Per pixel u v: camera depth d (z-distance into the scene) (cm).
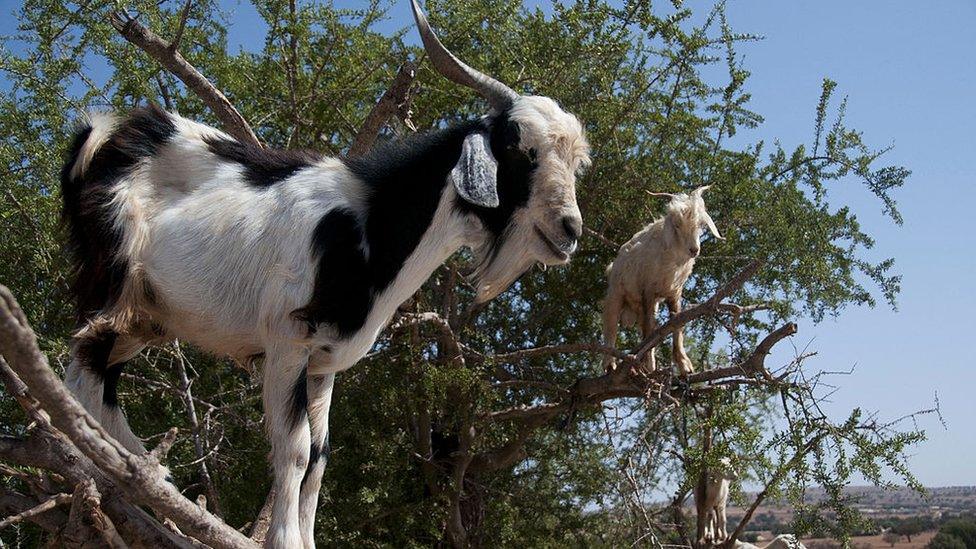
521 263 193
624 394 386
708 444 361
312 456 189
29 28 348
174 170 183
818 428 313
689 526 453
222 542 150
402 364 396
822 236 406
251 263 177
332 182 183
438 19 418
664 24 404
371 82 418
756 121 451
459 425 435
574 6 405
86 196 178
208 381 381
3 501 156
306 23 376
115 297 177
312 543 186
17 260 354
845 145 418
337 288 178
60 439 147
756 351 335
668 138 446
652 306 377
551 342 478
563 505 488
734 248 431
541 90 408
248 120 395
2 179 338
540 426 457
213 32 405
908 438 301
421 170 188
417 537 436
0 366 142
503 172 188
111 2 285
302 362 176
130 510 152
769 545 416
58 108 348
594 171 425
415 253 186
